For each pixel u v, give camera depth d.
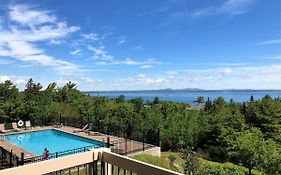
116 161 3.23
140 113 20.91
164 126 19.45
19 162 10.59
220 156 17.22
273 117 21.28
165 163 13.53
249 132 17.34
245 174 14.11
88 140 16.16
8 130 18.44
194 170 12.60
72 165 3.23
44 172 3.01
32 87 30.31
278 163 12.52
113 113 21.44
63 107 23.55
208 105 27.70
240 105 25.83
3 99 23.77
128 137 16.78
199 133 19.39
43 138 17.61
